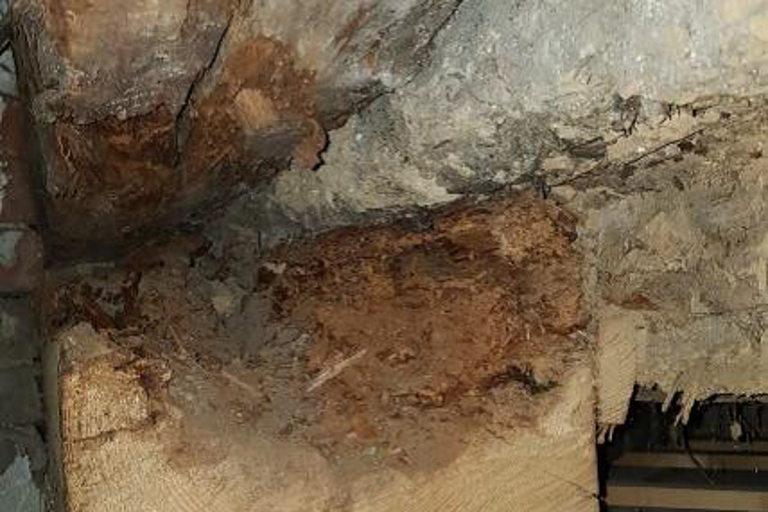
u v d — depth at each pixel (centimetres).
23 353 194
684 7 104
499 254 140
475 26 122
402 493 129
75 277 144
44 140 123
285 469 127
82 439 122
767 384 141
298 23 113
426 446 130
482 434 131
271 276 146
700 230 133
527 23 117
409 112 130
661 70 108
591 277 138
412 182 138
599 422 139
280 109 124
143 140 119
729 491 184
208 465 125
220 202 145
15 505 193
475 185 138
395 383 134
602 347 137
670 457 194
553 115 120
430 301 139
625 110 116
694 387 143
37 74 115
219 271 147
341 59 121
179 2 105
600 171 133
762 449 192
